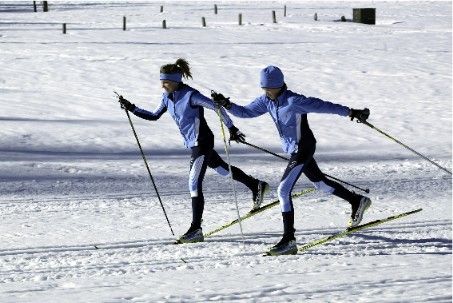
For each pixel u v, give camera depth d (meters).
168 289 13.32
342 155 40.19
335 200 27.28
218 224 23.09
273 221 23.50
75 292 13.47
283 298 11.79
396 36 110.75
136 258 18.19
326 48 94.25
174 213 25.48
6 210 26.16
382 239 20.12
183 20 137.00
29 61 81.31
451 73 74.31
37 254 18.88
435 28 124.62
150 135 47.12
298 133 18.58
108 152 41.34
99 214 25.34
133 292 13.13
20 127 48.38
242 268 16.30
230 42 101.31
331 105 18.27
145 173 34.62
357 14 134.25
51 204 27.23
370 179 32.31
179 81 20.09
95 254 18.78
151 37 107.25
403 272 14.28
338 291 12.16
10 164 36.12
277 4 183.62
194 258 18.05
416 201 26.89
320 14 153.75
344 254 18.08
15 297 13.09
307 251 18.75
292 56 85.94
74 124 50.38
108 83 68.88
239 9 165.50
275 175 33.84
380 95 63.38
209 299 12.04
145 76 72.38
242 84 67.88
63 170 35.12
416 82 69.31
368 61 82.06
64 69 76.12
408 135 47.69
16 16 145.12
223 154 40.78
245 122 52.72
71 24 128.00
